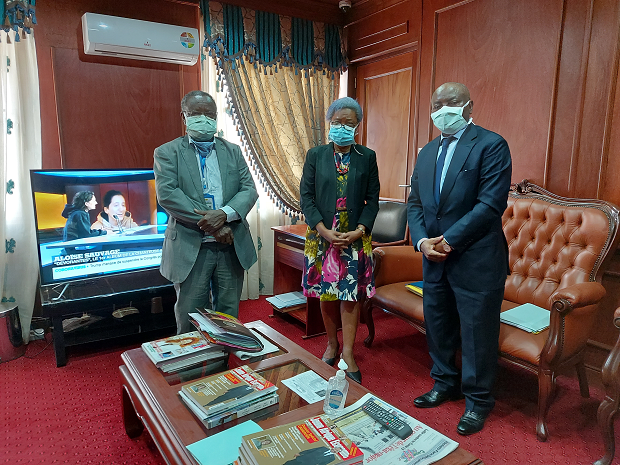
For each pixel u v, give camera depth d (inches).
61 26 101.2
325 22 139.4
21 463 61.4
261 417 48.2
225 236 75.6
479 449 65.4
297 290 125.5
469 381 68.6
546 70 90.2
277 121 135.3
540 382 66.4
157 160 74.6
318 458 37.0
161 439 45.6
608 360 60.1
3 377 86.9
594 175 83.7
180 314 78.2
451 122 65.7
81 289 95.2
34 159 100.2
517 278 87.6
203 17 118.0
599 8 80.4
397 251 99.6
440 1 111.8
